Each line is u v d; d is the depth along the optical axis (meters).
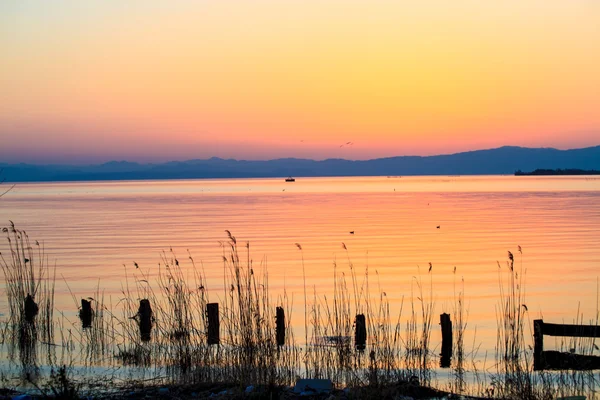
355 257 36.28
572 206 87.69
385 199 118.50
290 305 22.91
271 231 53.62
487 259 35.25
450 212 79.00
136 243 44.84
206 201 115.56
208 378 13.92
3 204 111.19
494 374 14.80
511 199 110.38
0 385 13.59
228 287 26.36
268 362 14.32
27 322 18.31
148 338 18.47
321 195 142.00
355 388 12.44
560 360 15.28
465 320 20.66
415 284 27.27
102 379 13.91
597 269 31.11
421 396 12.54
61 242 46.03
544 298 24.12
